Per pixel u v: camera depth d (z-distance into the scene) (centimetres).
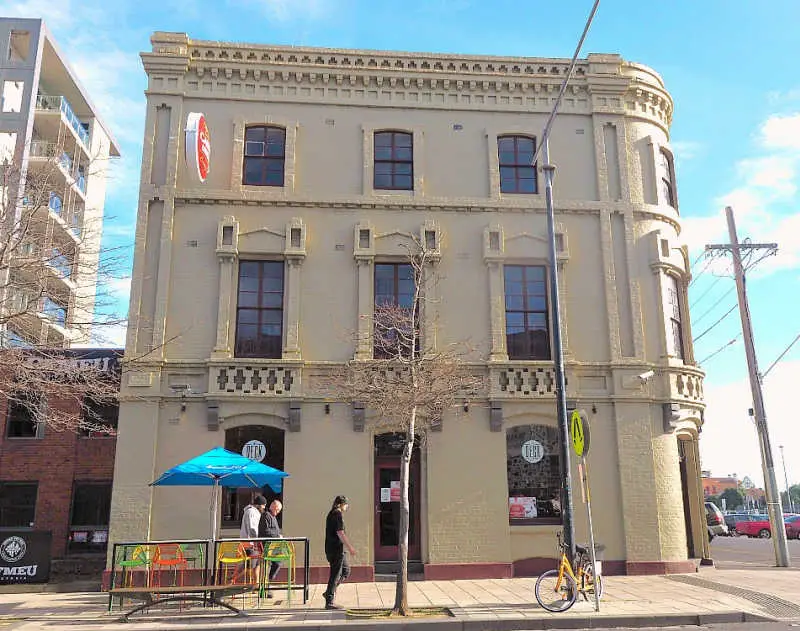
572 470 1700
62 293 1470
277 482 1487
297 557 1584
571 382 1734
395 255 1767
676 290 1961
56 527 1883
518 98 1922
